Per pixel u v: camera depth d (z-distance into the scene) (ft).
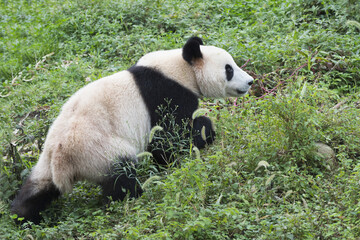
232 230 31.07
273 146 37.60
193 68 39.99
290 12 64.08
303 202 32.35
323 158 37.50
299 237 28.99
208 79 40.24
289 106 37.47
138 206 33.17
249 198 33.71
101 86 37.35
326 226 29.78
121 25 68.08
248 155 37.60
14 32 75.25
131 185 35.91
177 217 30.30
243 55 54.44
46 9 81.76
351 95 47.70
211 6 69.26
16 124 50.08
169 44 59.88
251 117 42.70
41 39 70.54
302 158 36.50
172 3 70.13
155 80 38.47
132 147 36.70
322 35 56.18
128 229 31.09
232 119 42.55
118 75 38.47
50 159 34.96
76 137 34.55
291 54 54.85
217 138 41.63
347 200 32.01
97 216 33.58
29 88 58.13
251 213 31.99
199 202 32.55
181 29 64.28
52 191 35.65
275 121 38.58
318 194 33.68
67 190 35.19
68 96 54.85
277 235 29.01
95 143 34.88
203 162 35.83
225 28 63.98
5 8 87.35
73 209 36.91
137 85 37.88
